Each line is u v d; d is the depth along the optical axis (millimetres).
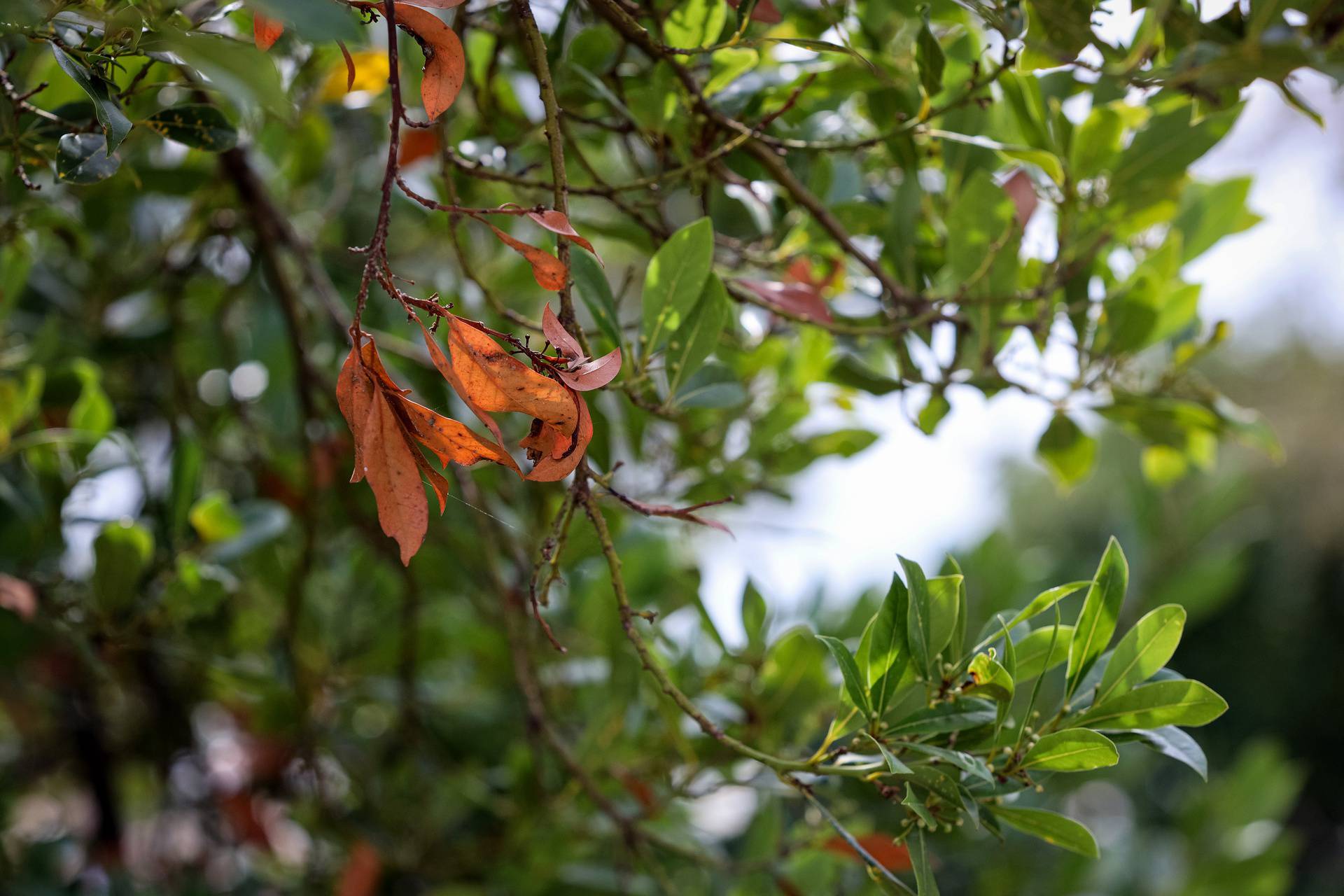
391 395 1673
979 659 1758
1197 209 2064
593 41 1945
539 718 2057
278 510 2182
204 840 3137
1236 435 2035
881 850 1960
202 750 3158
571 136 1958
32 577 2109
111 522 2045
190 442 2117
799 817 2209
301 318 2213
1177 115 1948
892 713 1788
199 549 2137
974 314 1969
